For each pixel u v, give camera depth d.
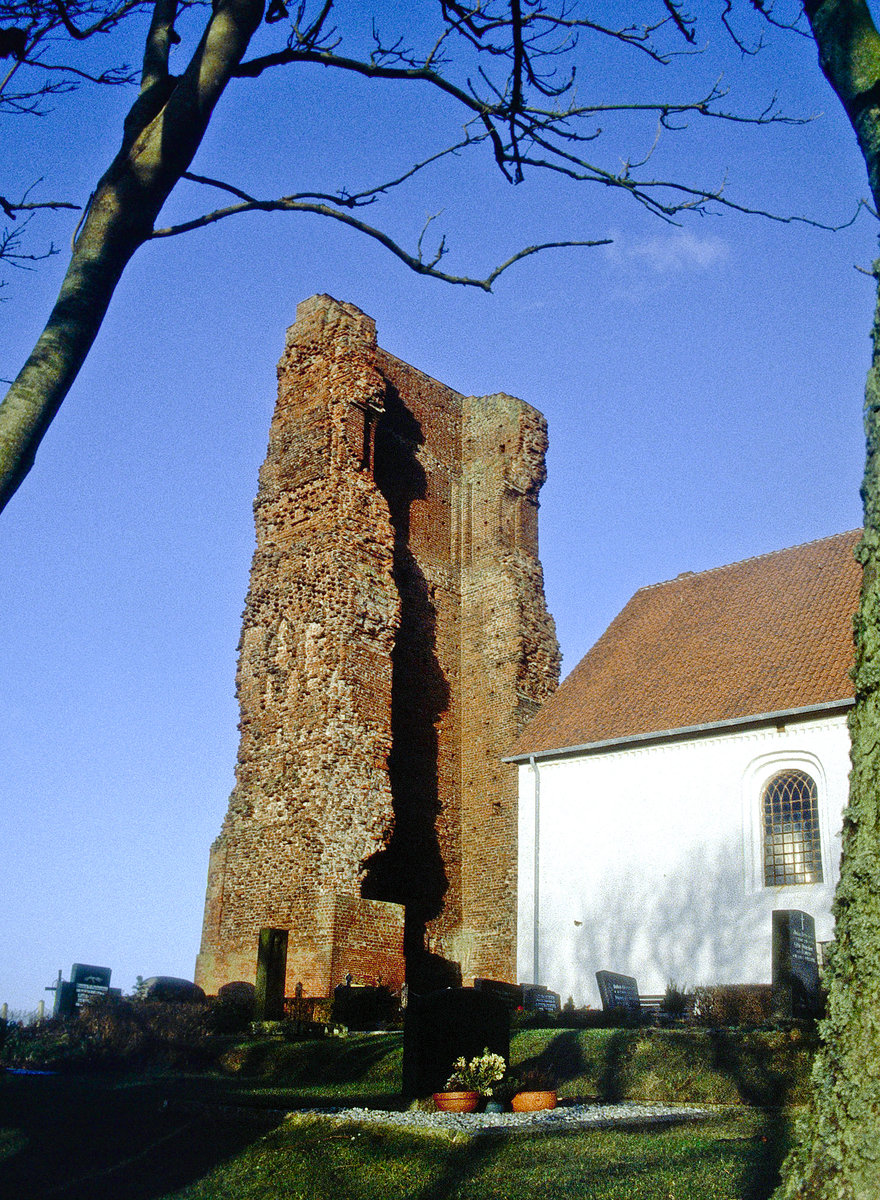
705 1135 9.55
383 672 28.67
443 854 31.19
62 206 7.54
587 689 27.38
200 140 5.75
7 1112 11.64
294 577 29.44
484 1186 8.18
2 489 4.88
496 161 7.22
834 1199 4.16
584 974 23.66
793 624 25.12
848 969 4.43
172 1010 17.98
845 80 5.62
